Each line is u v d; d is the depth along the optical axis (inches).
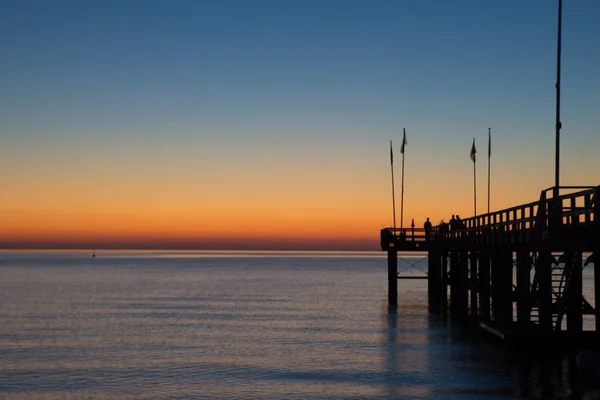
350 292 3437.5
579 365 1101.7
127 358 1411.2
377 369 1252.5
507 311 1384.1
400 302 2677.2
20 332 1845.5
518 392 1027.9
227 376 1219.2
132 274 5836.6
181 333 1804.9
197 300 2925.7
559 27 1257.4
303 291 3528.5
